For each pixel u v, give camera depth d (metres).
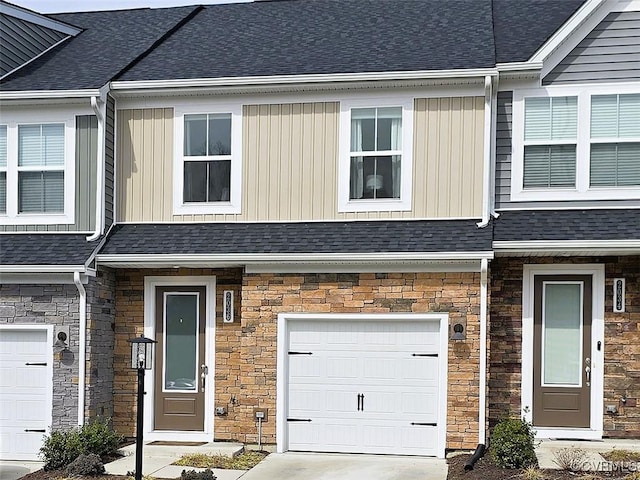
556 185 12.48
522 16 14.66
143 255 12.28
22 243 12.77
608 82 12.42
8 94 12.83
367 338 12.12
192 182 13.21
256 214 12.96
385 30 14.68
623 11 12.45
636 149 12.31
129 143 13.34
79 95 12.68
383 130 12.70
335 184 12.77
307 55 13.70
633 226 11.67
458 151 12.45
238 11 16.72
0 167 13.25
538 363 12.26
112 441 11.88
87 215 12.99
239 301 12.88
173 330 13.07
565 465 10.38
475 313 11.68
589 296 12.23
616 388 12.06
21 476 11.12
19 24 14.48
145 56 14.39
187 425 12.92
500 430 10.91
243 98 13.05
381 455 11.96
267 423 12.22
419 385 11.95
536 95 12.56
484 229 11.96
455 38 13.76
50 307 12.34
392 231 12.23
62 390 12.23
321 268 12.12
